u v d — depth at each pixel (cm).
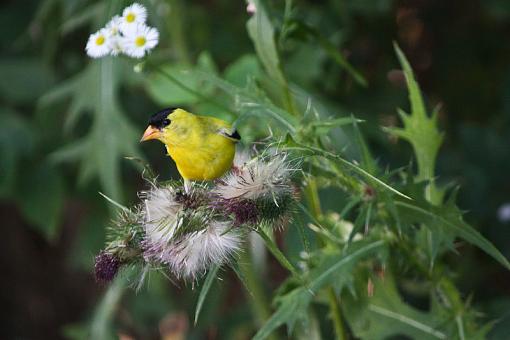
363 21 981
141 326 988
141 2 537
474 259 890
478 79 1023
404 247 573
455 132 998
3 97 917
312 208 590
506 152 908
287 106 610
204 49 942
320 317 802
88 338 752
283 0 771
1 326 1105
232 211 469
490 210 890
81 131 941
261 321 762
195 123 555
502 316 745
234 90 562
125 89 948
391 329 625
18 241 1094
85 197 934
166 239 472
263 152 487
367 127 856
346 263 560
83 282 1100
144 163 494
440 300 603
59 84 947
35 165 902
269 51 600
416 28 1023
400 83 984
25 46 970
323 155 470
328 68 891
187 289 962
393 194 534
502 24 1017
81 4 881
